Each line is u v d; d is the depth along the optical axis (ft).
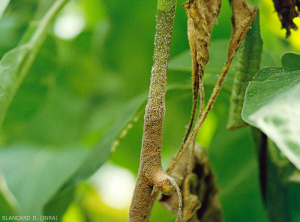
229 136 2.30
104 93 3.18
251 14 1.43
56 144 2.99
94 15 3.27
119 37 2.92
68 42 3.09
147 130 1.36
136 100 2.00
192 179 1.57
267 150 1.75
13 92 1.76
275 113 1.26
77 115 3.09
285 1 1.55
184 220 1.54
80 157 2.69
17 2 2.80
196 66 1.41
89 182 3.46
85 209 3.44
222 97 2.32
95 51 3.07
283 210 1.84
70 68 3.08
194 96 1.44
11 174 2.68
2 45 2.63
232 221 2.15
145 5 2.77
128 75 3.00
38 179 2.59
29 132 2.97
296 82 1.32
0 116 1.75
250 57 1.55
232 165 2.25
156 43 1.37
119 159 3.02
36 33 1.83
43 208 1.86
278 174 1.82
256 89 1.35
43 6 2.66
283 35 2.19
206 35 1.40
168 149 3.02
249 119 1.26
